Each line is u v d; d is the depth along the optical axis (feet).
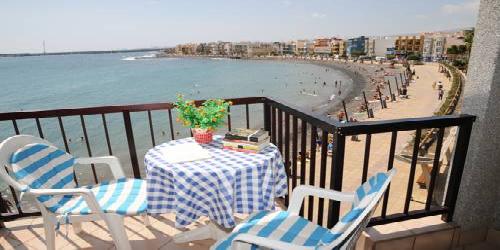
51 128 107.14
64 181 8.17
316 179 35.94
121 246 7.42
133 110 10.25
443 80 195.93
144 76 326.65
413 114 103.40
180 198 6.68
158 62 650.02
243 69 394.32
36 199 7.20
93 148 85.92
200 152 7.84
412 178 8.00
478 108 7.51
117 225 7.37
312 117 7.86
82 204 7.64
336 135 6.80
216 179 6.66
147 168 7.39
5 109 157.89
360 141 58.23
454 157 8.11
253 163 7.09
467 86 7.72
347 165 46.47
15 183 6.80
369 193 4.61
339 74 296.10
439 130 7.77
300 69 370.73
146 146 85.20
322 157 7.72
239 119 112.68
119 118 119.85
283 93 191.01
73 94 205.98
